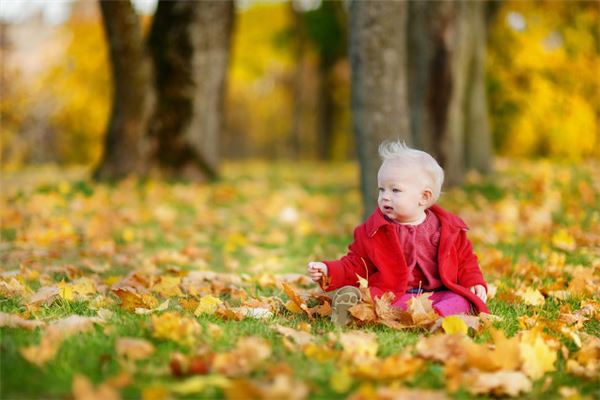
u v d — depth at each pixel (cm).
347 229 862
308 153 3956
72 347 327
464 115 1368
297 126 3130
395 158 439
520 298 478
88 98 2325
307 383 289
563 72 2183
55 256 641
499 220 853
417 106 1149
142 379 290
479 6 1358
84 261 619
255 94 3956
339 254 695
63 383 282
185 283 520
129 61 1255
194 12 1291
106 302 443
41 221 838
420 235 438
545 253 656
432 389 301
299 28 2969
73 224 851
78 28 2327
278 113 4012
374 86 732
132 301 428
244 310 421
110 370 300
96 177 1296
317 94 3180
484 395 302
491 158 1406
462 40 1166
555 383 321
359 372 300
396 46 734
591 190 1043
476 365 321
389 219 446
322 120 3084
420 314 391
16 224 814
